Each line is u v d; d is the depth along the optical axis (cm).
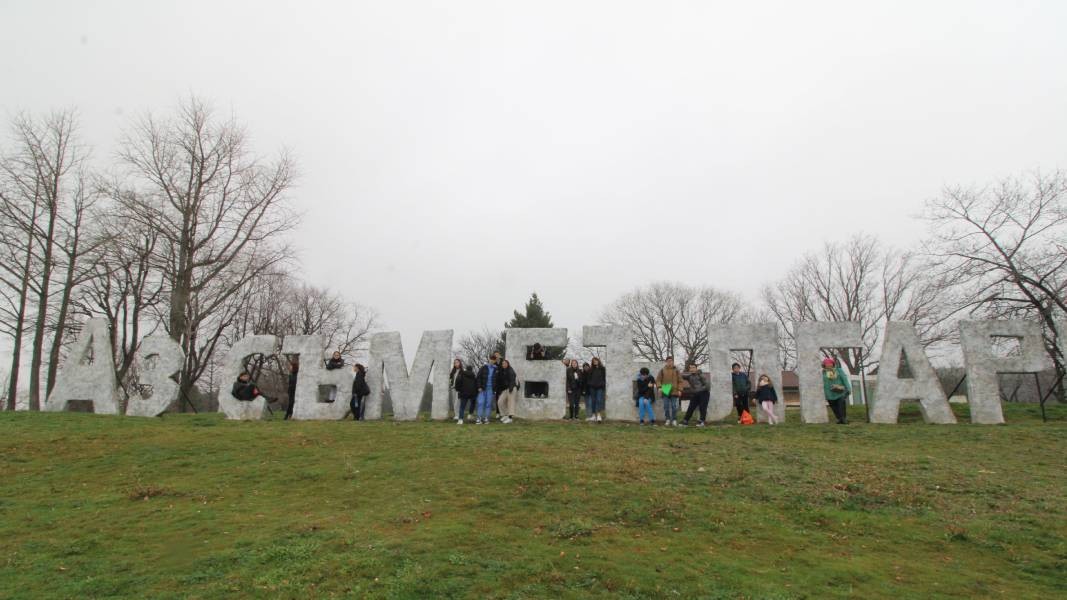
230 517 1041
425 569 799
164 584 768
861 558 883
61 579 789
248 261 3669
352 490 1204
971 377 1894
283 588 748
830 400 1903
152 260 3372
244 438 1670
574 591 751
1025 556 891
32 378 2927
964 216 3125
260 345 2178
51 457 1504
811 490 1168
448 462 1379
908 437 1645
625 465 1324
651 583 774
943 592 775
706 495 1139
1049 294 2791
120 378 3638
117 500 1163
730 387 1959
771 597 739
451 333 2102
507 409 1958
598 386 1955
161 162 3397
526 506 1081
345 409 2089
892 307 4828
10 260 2956
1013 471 1298
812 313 5209
